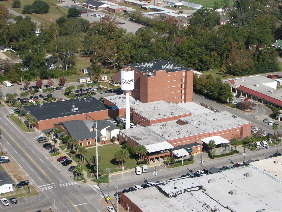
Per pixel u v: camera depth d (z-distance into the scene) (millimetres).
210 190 193125
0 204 195875
